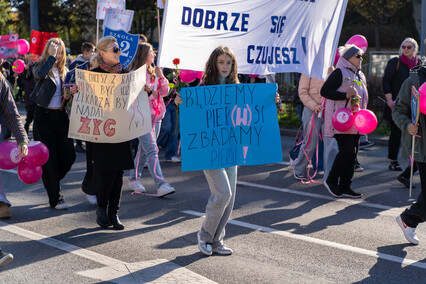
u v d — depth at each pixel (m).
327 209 6.77
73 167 9.56
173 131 9.98
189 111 4.83
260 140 5.07
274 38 6.22
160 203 7.07
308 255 5.14
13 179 8.47
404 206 6.95
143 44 6.92
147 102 5.76
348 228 6.00
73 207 6.84
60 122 6.57
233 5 5.71
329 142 7.58
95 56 5.65
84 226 6.03
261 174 8.88
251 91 5.00
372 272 4.75
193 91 4.83
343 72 7.10
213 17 5.57
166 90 7.06
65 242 5.45
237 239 5.60
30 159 6.12
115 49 5.57
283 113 15.67
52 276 4.57
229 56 4.88
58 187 6.70
